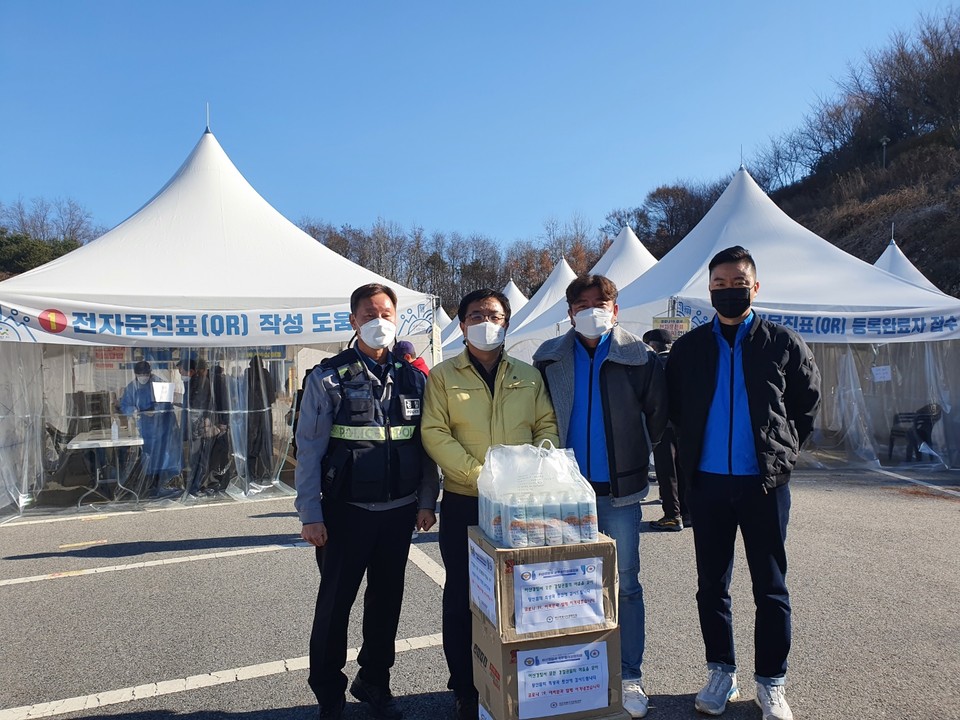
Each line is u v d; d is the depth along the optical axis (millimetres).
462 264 57281
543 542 2332
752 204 11500
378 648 2992
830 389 10555
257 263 8398
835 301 9188
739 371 2986
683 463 3105
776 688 2896
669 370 3184
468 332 2959
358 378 2922
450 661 2893
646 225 56969
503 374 2994
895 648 3574
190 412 7887
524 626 2291
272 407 8336
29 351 7484
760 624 2922
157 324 7332
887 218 25719
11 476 7270
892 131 33875
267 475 8195
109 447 7633
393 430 2908
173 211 8836
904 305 9016
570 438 3061
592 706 2377
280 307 7727
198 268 8062
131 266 7879
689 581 4715
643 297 10320
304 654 3652
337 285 8297
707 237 11258
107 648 3754
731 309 2965
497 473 2475
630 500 2990
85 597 4582
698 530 3062
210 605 4402
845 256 10609
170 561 5402
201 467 7848
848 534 5832
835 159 37281
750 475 2922
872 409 10039
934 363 9617
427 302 8352
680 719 2953
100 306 7109
